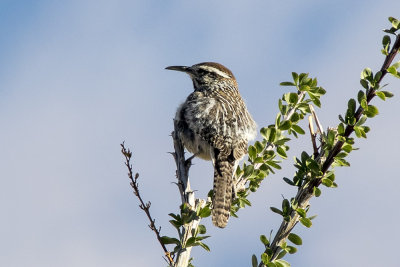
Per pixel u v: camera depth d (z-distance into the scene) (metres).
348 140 6.57
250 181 8.16
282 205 6.55
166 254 6.27
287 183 6.85
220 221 7.88
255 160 7.91
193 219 6.59
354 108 6.61
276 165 7.96
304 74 8.11
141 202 6.52
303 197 6.66
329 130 6.72
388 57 6.56
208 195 8.87
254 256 6.37
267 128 7.88
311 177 6.71
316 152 7.02
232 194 8.22
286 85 8.21
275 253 6.39
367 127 6.51
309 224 6.41
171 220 6.62
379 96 6.50
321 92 8.05
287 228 6.45
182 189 7.42
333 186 6.71
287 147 8.12
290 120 7.96
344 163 6.77
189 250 6.34
